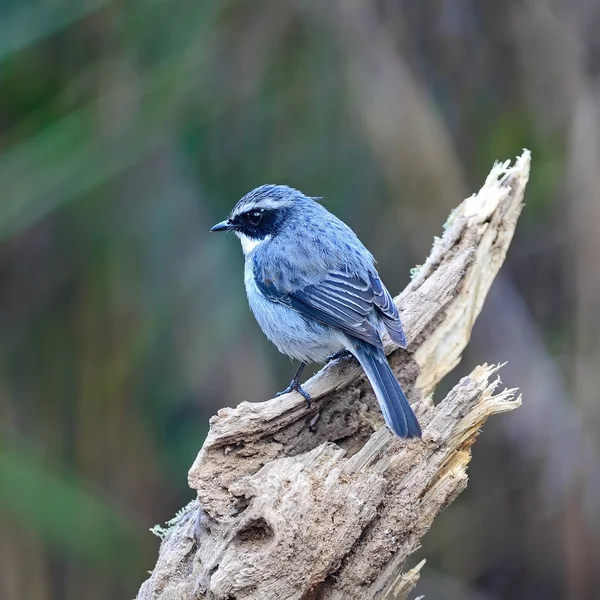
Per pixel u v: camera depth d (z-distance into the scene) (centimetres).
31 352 1482
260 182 1477
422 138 1389
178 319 1461
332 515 671
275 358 1475
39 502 1310
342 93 1449
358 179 1470
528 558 1409
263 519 666
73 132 1391
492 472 1430
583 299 1373
